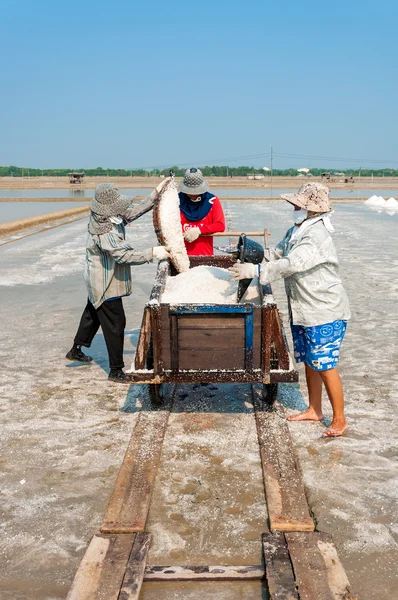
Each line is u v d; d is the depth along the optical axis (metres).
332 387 4.11
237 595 2.70
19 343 6.50
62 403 4.87
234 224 19.73
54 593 2.72
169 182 5.10
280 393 5.08
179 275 5.04
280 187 64.19
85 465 3.85
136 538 3.02
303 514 3.21
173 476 3.69
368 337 6.55
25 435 4.29
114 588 2.65
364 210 28.11
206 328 4.02
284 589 2.64
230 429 4.35
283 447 3.94
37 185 73.81
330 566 2.79
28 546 3.05
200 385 5.25
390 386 5.15
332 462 3.85
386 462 3.86
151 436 4.12
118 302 5.12
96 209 4.78
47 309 8.02
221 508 3.36
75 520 3.26
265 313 3.94
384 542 3.05
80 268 11.27
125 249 4.78
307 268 3.82
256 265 3.93
